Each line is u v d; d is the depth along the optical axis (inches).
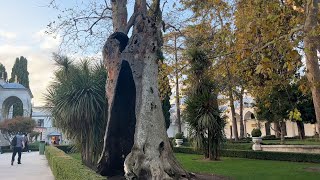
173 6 498.0
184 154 934.4
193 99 681.0
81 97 501.4
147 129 337.7
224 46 426.6
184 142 1238.3
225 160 691.4
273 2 346.3
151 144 330.6
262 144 902.4
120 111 393.1
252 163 621.3
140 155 324.8
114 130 391.2
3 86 2267.5
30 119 1892.2
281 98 809.5
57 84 549.3
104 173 391.2
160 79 532.4
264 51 337.1
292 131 2003.0
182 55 654.5
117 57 394.3
